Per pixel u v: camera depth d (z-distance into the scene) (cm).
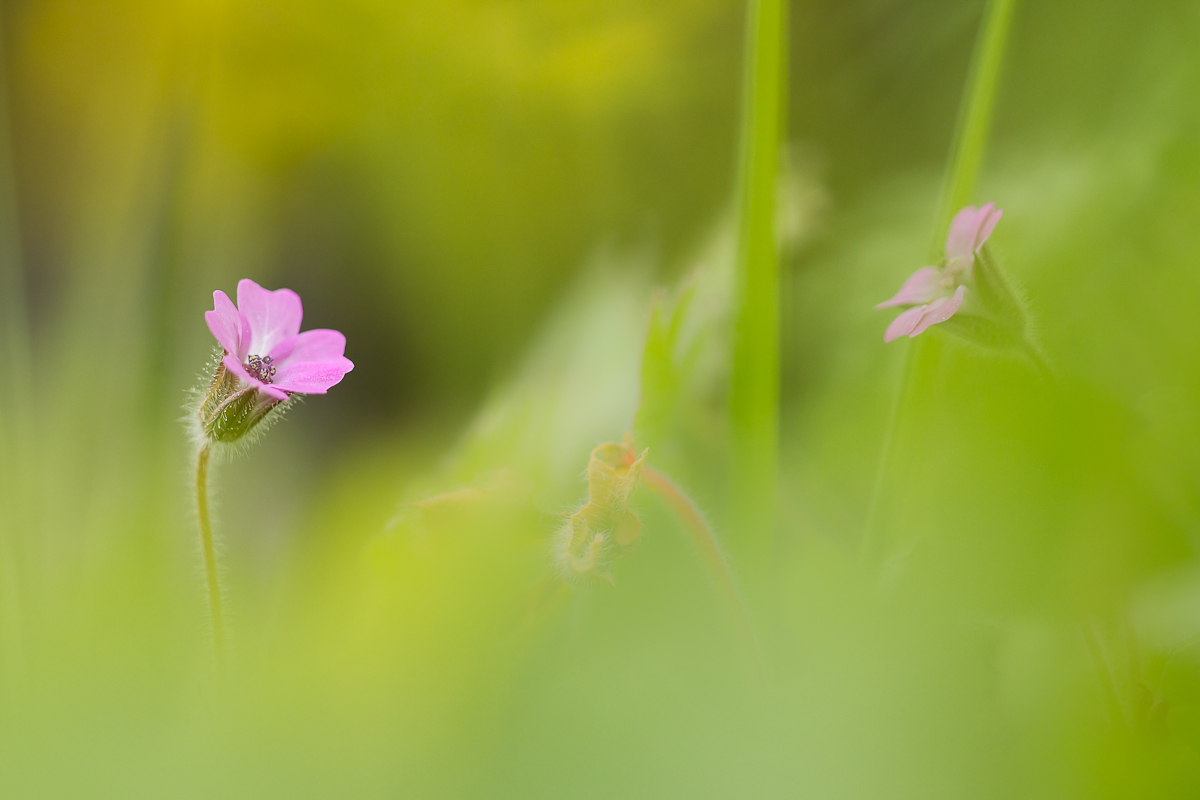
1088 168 34
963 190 34
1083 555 31
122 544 33
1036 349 32
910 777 30
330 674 31
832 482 35
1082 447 31
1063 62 36
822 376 36
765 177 34
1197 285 32
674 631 32
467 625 32
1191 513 31
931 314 32
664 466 34
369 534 35
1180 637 32
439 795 30
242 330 33
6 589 33
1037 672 31
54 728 31
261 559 36
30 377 36
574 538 32
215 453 33
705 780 30
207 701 31
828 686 31
